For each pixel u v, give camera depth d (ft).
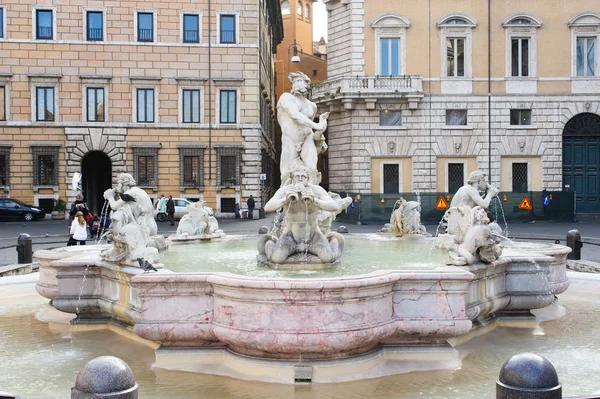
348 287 21.90
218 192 142.61
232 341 22.80
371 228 104.32
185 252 38.55
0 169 138.41
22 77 138.00
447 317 24.09
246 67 142.61
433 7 132.46
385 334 23.17
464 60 133.69
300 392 21.39
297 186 30.12
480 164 133.28
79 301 29.53
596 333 29.76
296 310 21.95
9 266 50.39
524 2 133.08
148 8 140.05
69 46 138.62
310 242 30.55
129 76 140.05
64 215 138.00
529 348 27.02
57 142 139.13
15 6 137.18
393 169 133.28
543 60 133.80
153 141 141.38
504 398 15.14
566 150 136.56
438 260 33.47
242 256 36.01
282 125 40.91
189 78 140.87
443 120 132.57
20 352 26.66
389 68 132.98
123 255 27.27
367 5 131.64
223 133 142.82
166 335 23.72
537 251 32.86
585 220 124.06
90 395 14.79
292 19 238.68
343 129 134.62
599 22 132.46
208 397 21.01
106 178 156.35
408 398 20.80
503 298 29.58
